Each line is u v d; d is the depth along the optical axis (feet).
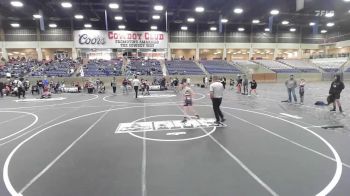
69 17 122.72
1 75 99.81
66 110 44.60
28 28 133.28
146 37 135.85
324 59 149.48
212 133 26.00
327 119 32.50
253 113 37.81
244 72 130.52
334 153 19.44
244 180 15.06
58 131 28.48
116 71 112.27
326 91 76.43
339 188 13.92
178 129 28.04
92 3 90.33
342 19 127.44
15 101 61.36
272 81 130.52
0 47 132.46
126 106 48.03
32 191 14.23
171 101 55.01
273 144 21.98
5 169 17.49
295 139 23.44
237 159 18.49
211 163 17.81
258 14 106.01
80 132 27.73
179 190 13.98
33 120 35.70
